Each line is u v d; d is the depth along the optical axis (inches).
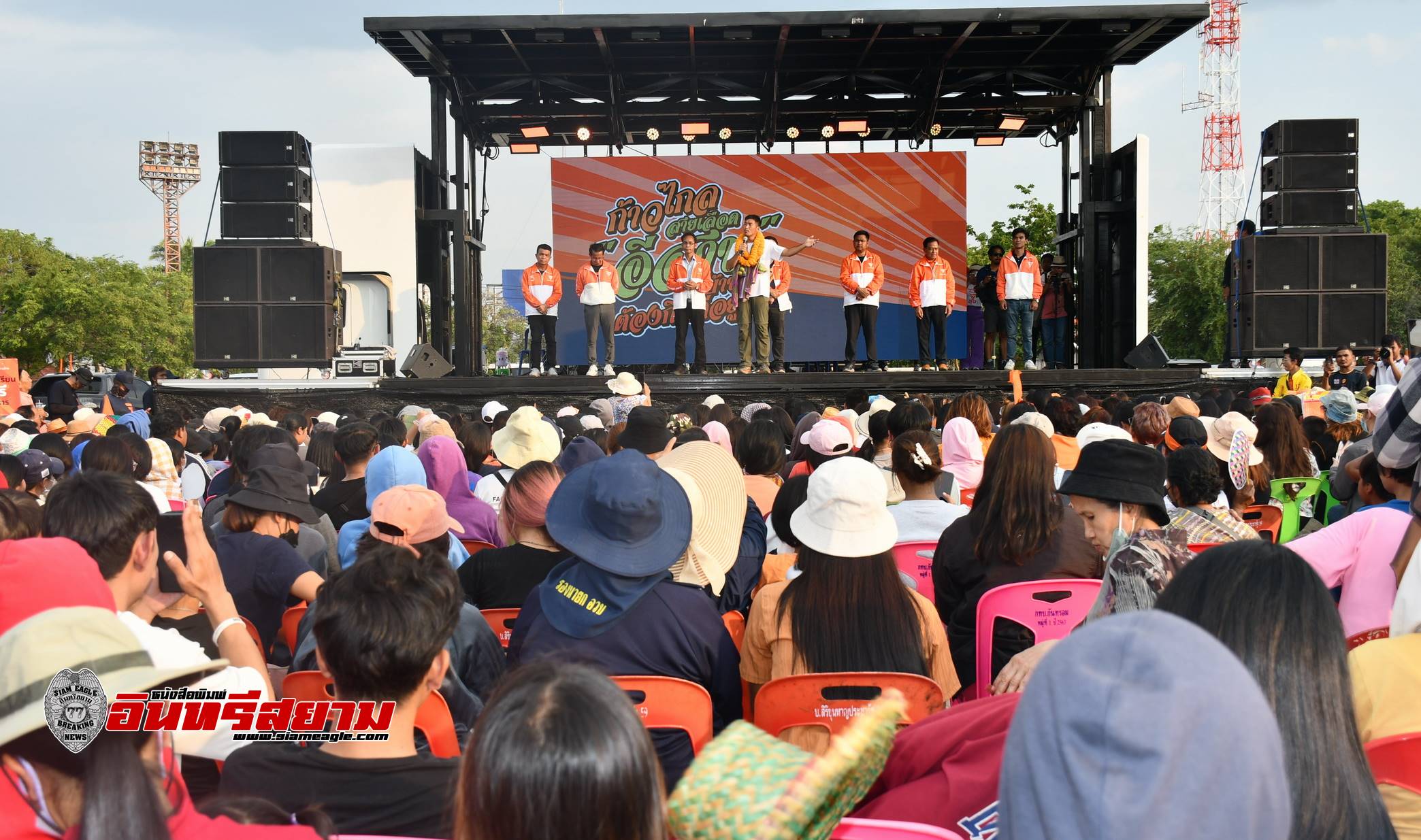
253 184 511.8
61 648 43.1
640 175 630.5
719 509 130.8
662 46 534.0
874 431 200.1
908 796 71.2
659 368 652.7
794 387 502.9
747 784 38.3
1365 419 267.0
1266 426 198.5
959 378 503.5
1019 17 486.6
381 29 482.9
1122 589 91.4
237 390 504.1
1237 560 55.5
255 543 126.9
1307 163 514.9
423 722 89.7
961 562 123.6
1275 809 33.2
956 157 636.7
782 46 517.3
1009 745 36.7
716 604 140.6
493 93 578.2
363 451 183.5
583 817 37.7
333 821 67.9
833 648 99.9
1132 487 103.2
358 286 580.1
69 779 43.4
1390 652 65.7
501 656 106.5
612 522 98.2
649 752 40.3
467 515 171.2
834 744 39.3
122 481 91.5
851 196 637.9
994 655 116.4
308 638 100.4
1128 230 563.5
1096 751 33.4
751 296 526.9
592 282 538.6
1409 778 62.4
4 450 234.1
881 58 560.7
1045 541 118.1
